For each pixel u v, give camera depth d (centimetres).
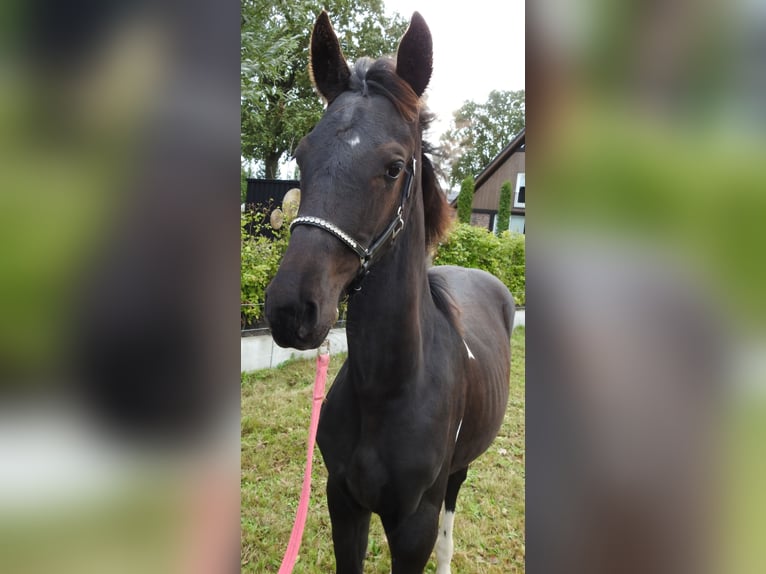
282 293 118
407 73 158
